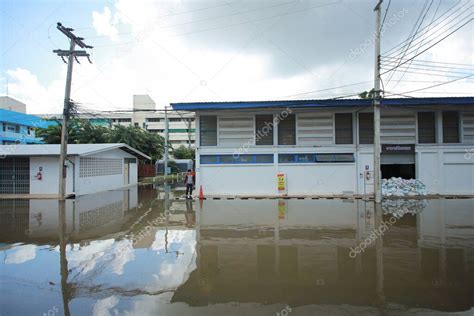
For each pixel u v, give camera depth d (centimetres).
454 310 400
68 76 1504
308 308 411
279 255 634
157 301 435
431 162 1614
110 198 1592
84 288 478
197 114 1678
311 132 1664
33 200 1505
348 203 1355
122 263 591
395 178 1611
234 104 1595
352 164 1636
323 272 536
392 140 1630
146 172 3186
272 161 1658
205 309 411
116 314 399
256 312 402
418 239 739
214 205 1340
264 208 1246
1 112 3697
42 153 1636
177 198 1573
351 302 426
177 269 557
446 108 1600
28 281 506
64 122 1513
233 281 502
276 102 1573
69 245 717
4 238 781
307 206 1284
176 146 6938
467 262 575
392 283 485
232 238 773
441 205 1269
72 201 1473
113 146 1958
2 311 407
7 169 1700
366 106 1576
